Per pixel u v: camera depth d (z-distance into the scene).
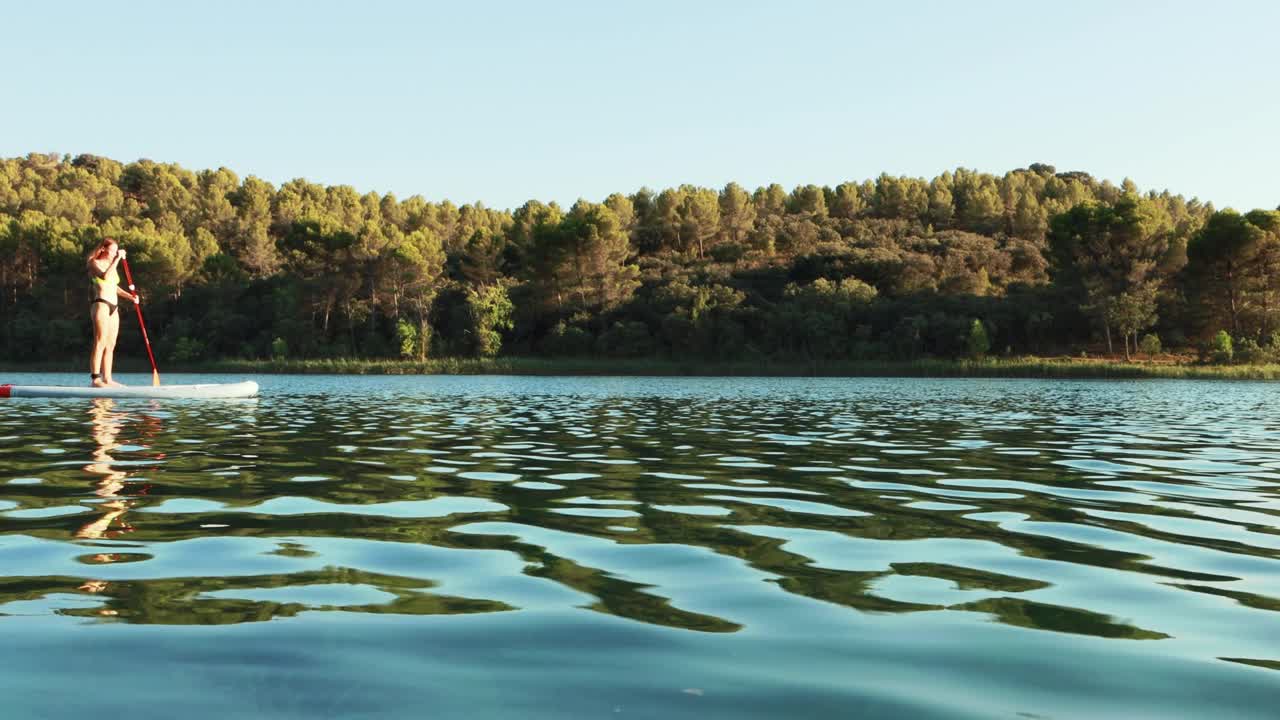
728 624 3.47
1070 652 3.13
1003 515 6.13
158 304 79.00
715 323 71.62
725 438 12.46
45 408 18.50
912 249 91.50
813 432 13.58
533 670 2.91
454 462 9.31
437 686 2.75
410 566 4.46
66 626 3.35
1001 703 2.63
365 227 78.62
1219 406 22.16
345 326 79.38
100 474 8.06
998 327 69.69
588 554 4.79
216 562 4.51
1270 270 65.31
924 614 3.62
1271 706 2.61
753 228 111.62
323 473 8.30
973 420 16.48
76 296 79.81
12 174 122.31
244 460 9.33
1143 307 64.62
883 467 9.04
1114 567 4.53
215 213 109.31
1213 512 6.29
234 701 2.61
